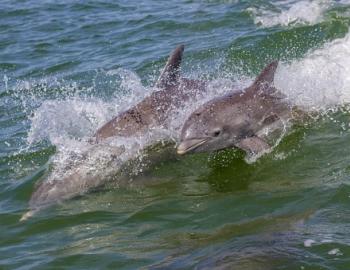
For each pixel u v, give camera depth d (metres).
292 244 11.01
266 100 15.50
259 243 11.20
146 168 15.12
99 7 29.89
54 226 13.20
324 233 11.34
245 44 22.50
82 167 15.02
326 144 15.04
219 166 14.91
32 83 22.34
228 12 26.14
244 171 14.52
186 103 16.19
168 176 14.80
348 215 11.95
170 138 15.74
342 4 24.83
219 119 14.76
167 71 16.61
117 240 12.33
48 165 15.68
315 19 23.70
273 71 15.89
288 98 16.11
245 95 15.37
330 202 12.52
